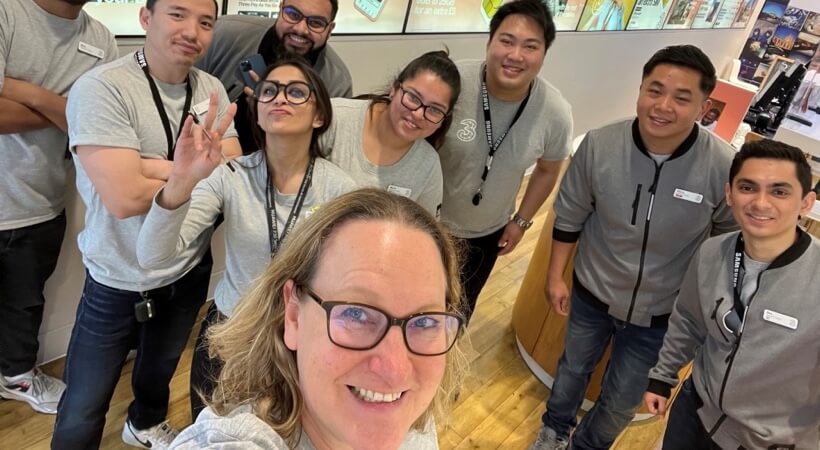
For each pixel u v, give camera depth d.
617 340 2.08
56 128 1.68
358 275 0.67
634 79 6.36
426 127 1.60
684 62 1.59
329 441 0.74
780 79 4.29
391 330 0.66
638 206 1.80
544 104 2.06
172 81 1.48
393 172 1.69
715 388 1.54
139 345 1.77
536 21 1.80
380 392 0.66
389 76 3.09
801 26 5.81
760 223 1.39
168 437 2.05
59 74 1.59
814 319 1.35
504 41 1.84
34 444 1.99
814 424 1.44
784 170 1.36
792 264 1.39
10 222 1.71
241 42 2.01
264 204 1.46
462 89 1.98
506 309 3.35
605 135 1.85
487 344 3.03
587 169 1.90
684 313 1.71
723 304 1.50
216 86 1.64
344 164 1.66
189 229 1.40
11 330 1.91
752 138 4.01
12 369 2.00
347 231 0.71
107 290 1.56
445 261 0.79
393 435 0.69
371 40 2.90
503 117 2.01
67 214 1.99
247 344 0.79
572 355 2.17
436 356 0.70
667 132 1.66
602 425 2.12
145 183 1.39
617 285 1.94
